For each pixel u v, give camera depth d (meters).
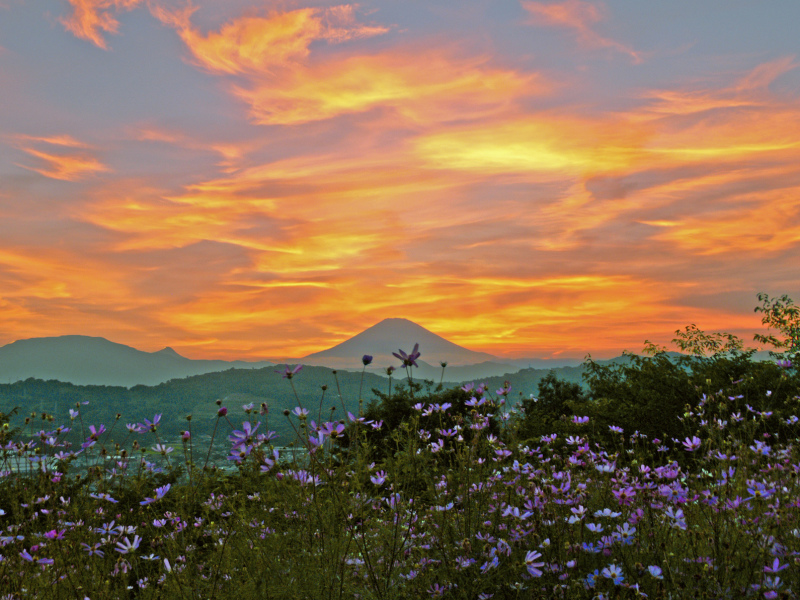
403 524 3.59
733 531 3.29
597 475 4.55
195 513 3.97
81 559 3.66
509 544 3.54
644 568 3.11
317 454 3.20
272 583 3.03
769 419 7.00
